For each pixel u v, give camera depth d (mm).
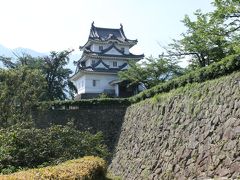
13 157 12102
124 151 22891
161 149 16734
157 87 20234
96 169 10773
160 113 18391
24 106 24609
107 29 51688
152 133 18609
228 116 12031
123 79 39219
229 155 11125
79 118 28641
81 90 48062
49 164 12375
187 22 24688
